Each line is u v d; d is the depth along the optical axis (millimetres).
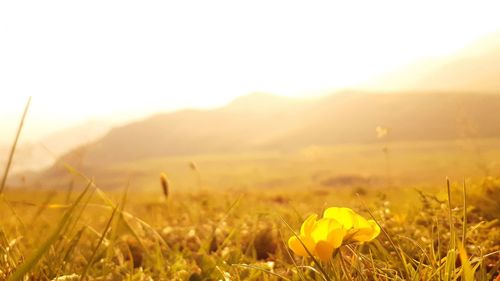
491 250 3303
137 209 10070
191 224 6047
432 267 2451
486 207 4234
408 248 3305
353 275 2830
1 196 3207
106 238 4043
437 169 62844
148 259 3814
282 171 111188
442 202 4184
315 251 1891
